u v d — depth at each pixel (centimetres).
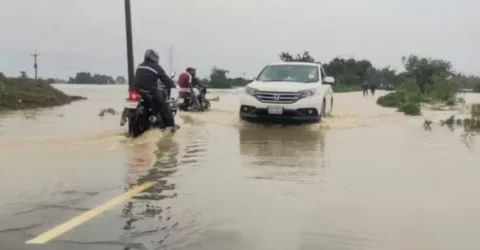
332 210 459
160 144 834
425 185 557
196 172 611
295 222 424
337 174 610
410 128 1118
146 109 994
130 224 412
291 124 1181
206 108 1580
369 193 521
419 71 3834
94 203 471
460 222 430
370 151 786
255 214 444
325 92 1257
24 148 770
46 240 374
